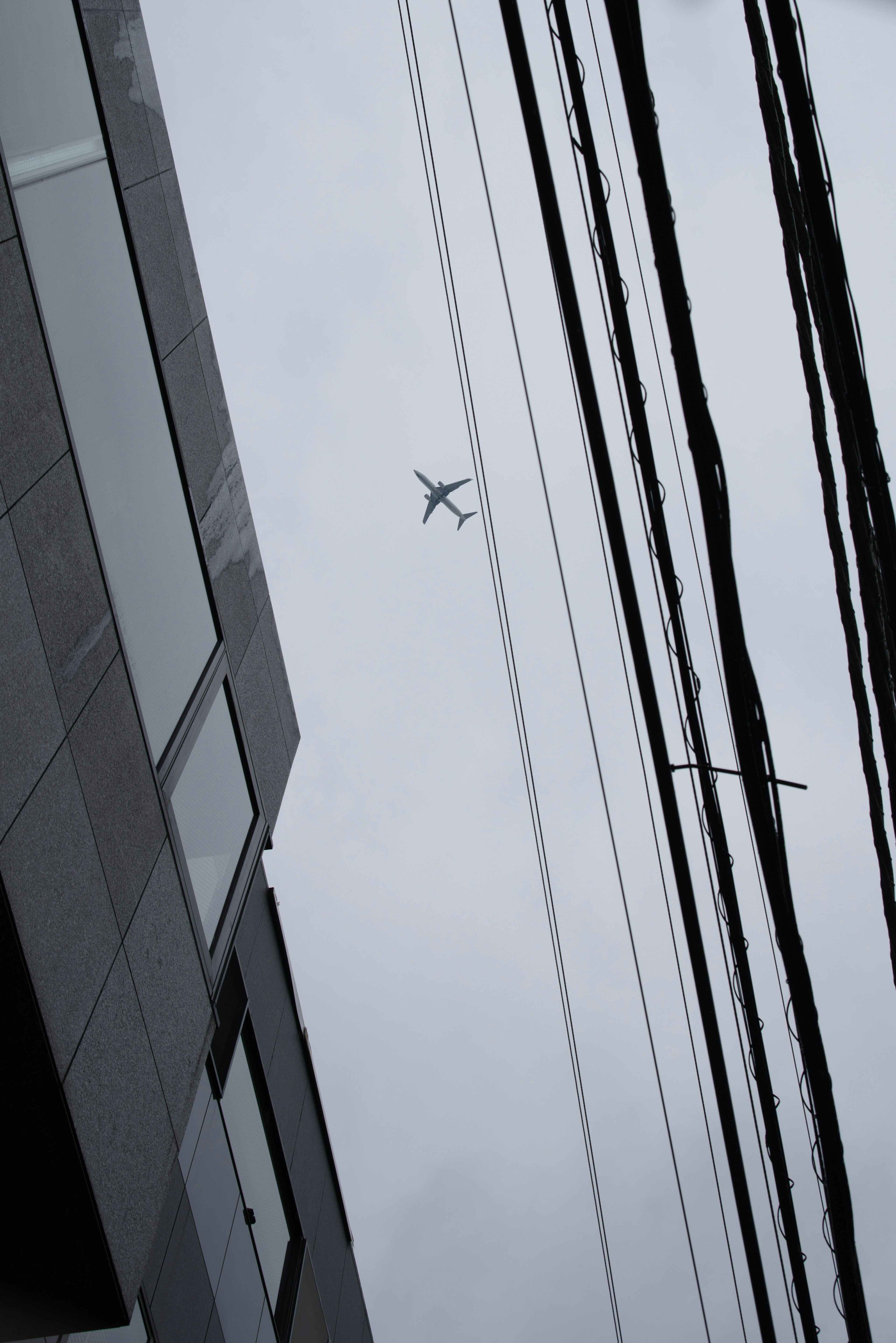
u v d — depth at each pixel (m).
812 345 3.55
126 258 8.91
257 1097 11.68
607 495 3.63
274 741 11.62
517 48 3.15
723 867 4.25
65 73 8.14
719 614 3.63
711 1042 4.17
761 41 3.32
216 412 11.02
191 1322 8.70
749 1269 4.32
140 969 7.03
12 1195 5.84
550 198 3.35
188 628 9.21
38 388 6.69
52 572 6.58
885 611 3.66
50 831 6.04
